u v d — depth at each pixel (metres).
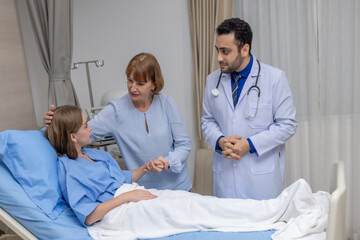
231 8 2.34
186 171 1.77
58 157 1.44
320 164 2.35
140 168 1.64
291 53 2.33
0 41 2.28
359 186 2.28
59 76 2.31
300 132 2.37
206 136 1.67
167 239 1.28
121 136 1.66
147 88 1.56
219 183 1.67
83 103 2.82
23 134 1.38
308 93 2.31
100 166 1.52
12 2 2.43
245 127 1.57
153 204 1.36
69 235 1.29
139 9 2.60
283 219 1.30
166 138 1.67
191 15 2.50
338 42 2.23
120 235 1.33
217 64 2.42
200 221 1.33
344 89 2.25
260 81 1.55
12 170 1.33
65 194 1.38
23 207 1.29
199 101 2.53
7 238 2.05
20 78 2.48
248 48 1.47
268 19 2.33
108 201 1.38
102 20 2.68
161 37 2.60
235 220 1.32
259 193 1.58
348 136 2.30
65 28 2.27
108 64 2.74
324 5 2.21
